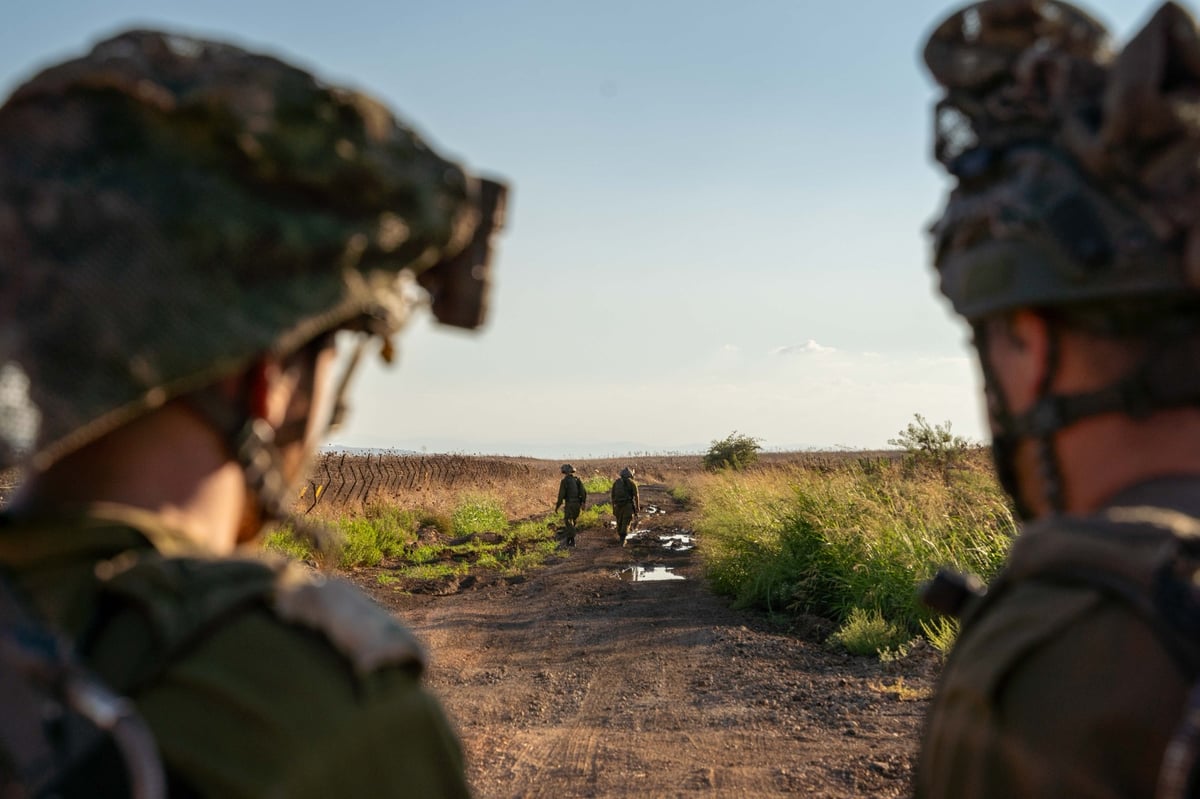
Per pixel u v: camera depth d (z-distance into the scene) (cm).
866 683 655
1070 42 99
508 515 2847
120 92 74
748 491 1523
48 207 71
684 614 1004
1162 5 80
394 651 75
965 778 77
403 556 1656
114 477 78
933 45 102
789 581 997
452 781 77
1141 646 71
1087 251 83
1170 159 82
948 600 100
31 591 72
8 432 69
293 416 85
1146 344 85
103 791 63
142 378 71
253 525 87
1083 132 85
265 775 66
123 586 71
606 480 5144
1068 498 91
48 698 67
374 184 79
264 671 69
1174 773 64
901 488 1045
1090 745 71
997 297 90
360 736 69
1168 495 84
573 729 603
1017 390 93
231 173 75
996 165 94
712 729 578
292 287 76
